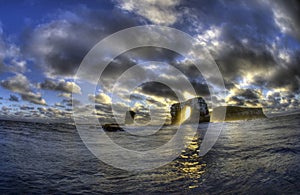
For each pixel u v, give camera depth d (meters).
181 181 3.73
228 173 4.00
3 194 3.04
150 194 3.15
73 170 4.49
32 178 3.83
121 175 4.19
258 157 5.00
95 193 3.21
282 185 3.17
